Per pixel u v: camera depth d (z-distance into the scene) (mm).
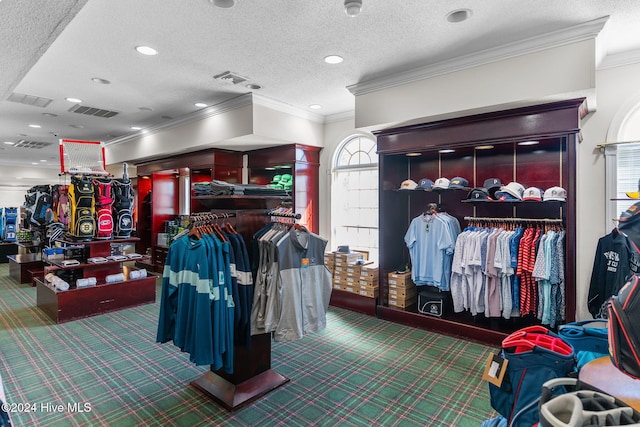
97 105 4980
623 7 2510
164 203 7551
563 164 3654
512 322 3762
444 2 2463
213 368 2527
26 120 5824
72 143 4824
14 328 3918
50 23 1986
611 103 3379
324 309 2629
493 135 3408
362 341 3590
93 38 2990
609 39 3008
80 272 4688
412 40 3027
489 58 3170
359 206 5398
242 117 4699
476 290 3662
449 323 3768
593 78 2719
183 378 2809
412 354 3270
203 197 2562
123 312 4527
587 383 1174
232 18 2678
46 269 4609
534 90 2967
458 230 4164
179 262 2350
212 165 5738
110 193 4691
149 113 5434
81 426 2191
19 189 12219
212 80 4016
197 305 2188
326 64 3539
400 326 4059
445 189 4117
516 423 1331
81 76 3869
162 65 3576
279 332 2379
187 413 2332
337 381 2762
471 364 3059
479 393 2584
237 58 3412
